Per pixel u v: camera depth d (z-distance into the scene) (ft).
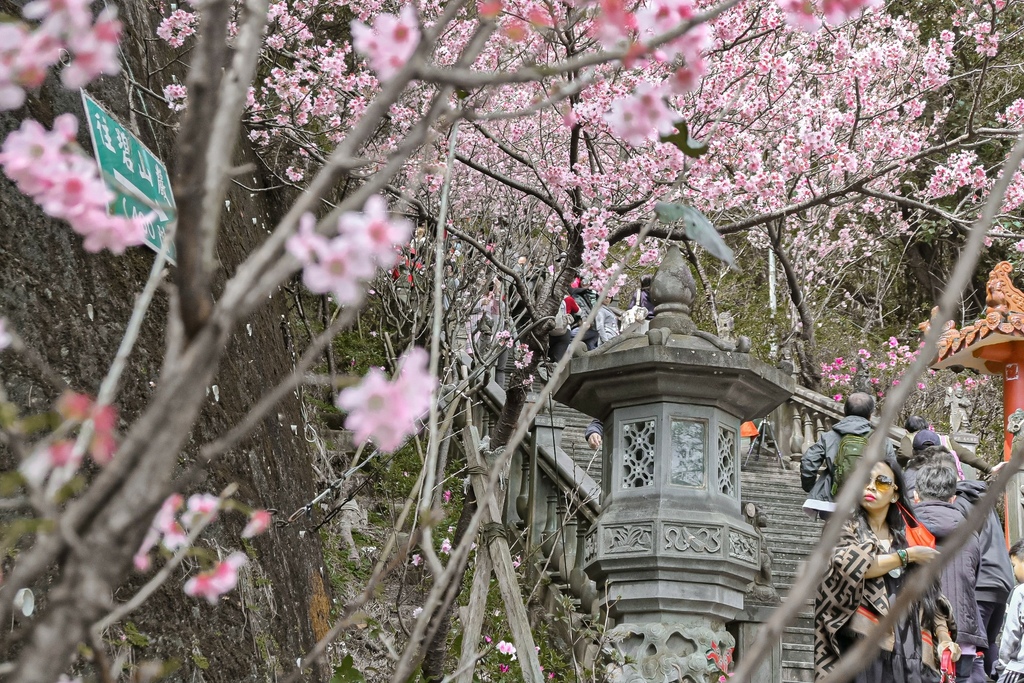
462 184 27.02
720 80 22.06
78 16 3.58
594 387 16.24
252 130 24.17
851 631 13.99
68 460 3.79
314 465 23.66
